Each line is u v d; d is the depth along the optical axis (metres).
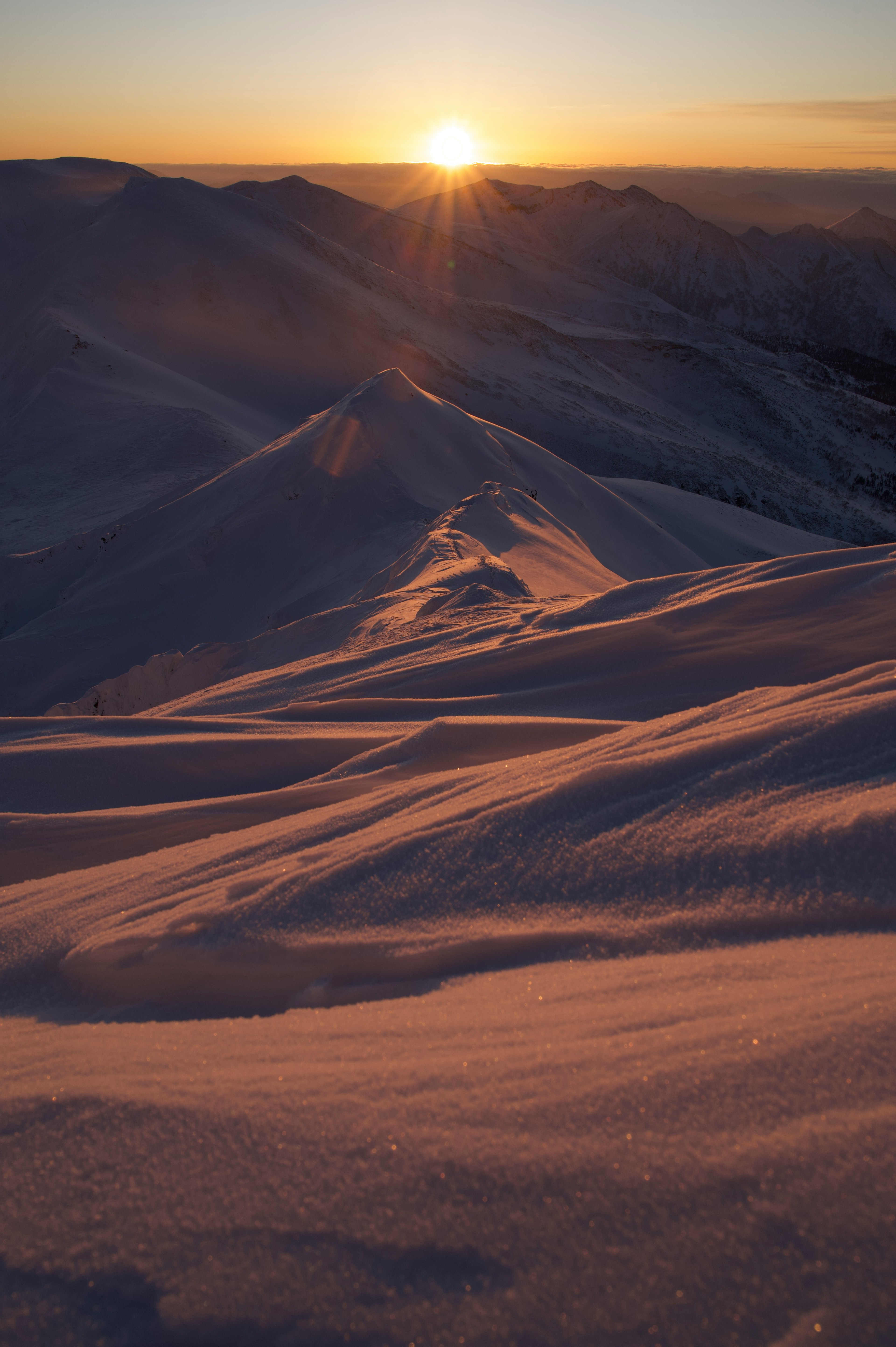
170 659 17.39
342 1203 1.15
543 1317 0.96
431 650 9.71
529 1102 1.29
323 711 7.66
